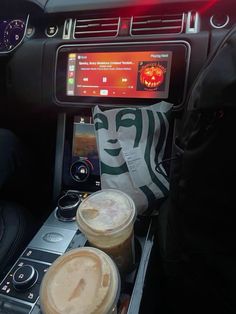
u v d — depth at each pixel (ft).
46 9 2.64
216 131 1.28
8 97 2.89
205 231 1.55
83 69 2.57
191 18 2.35
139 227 2.16
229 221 1.45
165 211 2.05
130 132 2.22
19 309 1.81
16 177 2.98
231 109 1.21
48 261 2.04
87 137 2.71
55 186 2.79
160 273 2.25
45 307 1.32
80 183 2.72
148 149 2.22
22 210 2.79
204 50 2.27
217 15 2.33
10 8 2.70
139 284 1.81
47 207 3.29
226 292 1.65
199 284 1.79
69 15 2.62
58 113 2.76
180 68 2.32
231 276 1.56
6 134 2.86
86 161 2.70
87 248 1.54
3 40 2.76
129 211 1.70
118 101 2.50
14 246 2.33
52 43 2.63
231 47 1.31
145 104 2.44
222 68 1.28
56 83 2.66
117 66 2.48
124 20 2.49
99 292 1.31
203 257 1.62
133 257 1.94
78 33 2.62
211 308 1.90
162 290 2.33
